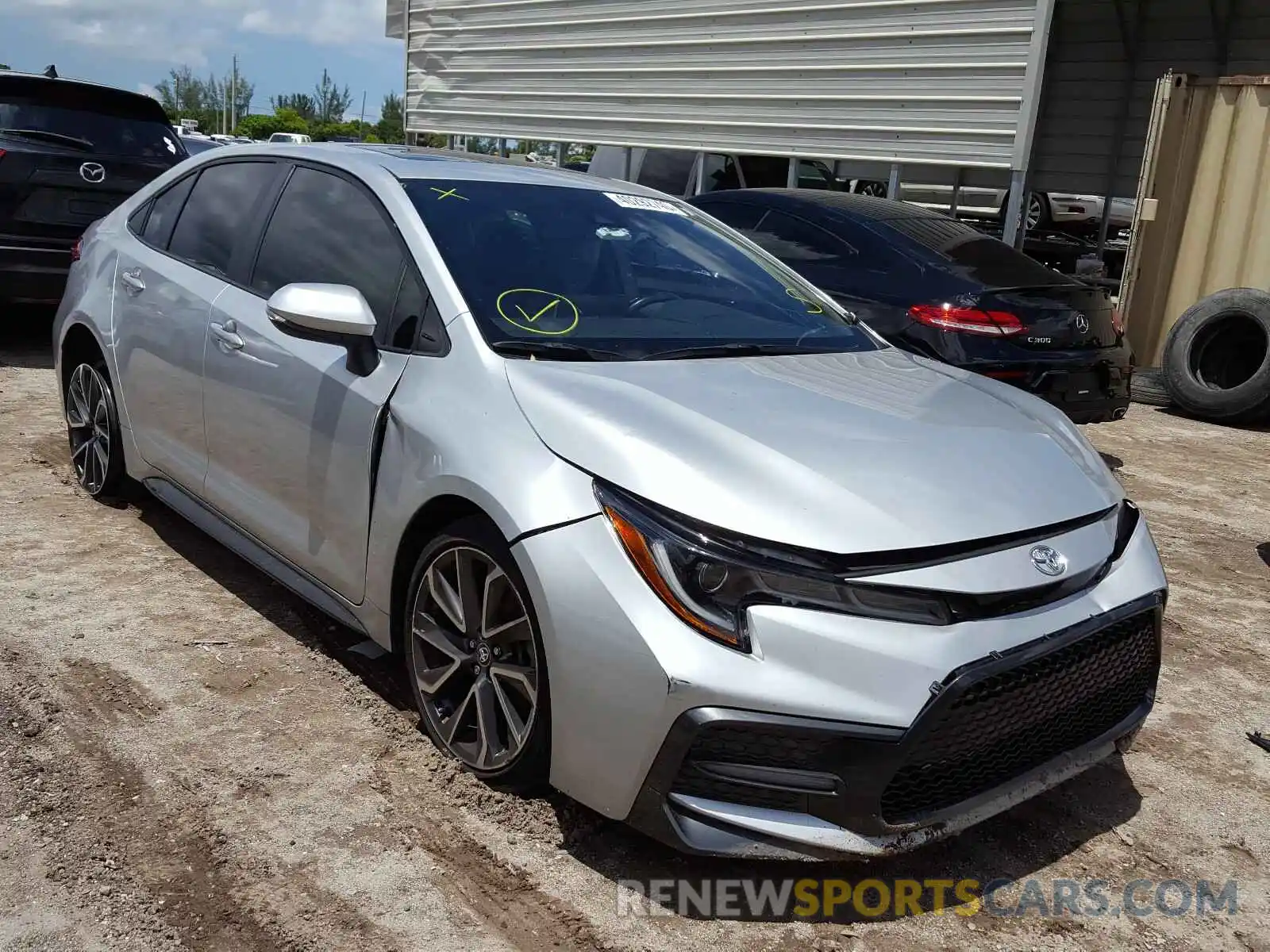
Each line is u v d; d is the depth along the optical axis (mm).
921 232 6414
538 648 2482
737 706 2211
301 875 2434
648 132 11406
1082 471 2902
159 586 3928
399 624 3033
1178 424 8375
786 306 3701
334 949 2223
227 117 80500
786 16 9961
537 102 12656
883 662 2244
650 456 2455
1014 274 6098
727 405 2748
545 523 2439
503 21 12898
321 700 3201
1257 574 5035
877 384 3174
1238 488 6551
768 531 2311
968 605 2355
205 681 3264
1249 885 2691
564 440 2549
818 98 9828
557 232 3441
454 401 2797
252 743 2949
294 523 3346
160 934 2232
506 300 3059
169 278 4023
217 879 2404
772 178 10883
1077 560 2576
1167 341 8602
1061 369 5918
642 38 11289
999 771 2490
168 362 3930
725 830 2279
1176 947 2443
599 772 2367
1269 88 8312
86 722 2996
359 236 3365
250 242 3766
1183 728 3504
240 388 3514
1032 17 8258
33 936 2195
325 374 3166
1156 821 2947
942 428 2861
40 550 4168
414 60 14422
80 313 4512
